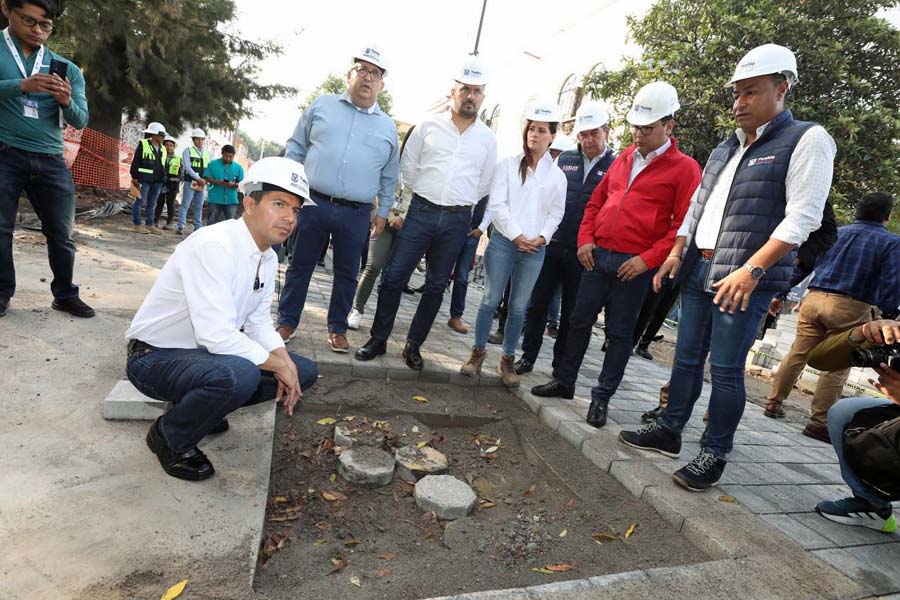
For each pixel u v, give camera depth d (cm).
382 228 400
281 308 381
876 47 806
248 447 257
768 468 322
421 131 367
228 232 215
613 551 228
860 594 203
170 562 173
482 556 220
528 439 326
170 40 1072
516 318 387
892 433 235
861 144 784
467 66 348
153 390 223
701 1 864
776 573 207
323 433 303
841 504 264
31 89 318
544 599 177
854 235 397
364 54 347
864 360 240
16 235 640
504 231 359
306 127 370
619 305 328
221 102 1286
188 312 218
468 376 390
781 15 782
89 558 168
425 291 378
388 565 210
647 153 320
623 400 410
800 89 811
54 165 353
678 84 846
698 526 233
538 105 355
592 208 358
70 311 382
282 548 211
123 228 934
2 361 291
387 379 378
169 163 1032
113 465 220
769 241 232
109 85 1091
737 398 260
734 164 269
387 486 270
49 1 328
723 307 244
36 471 206
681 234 300
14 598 148
